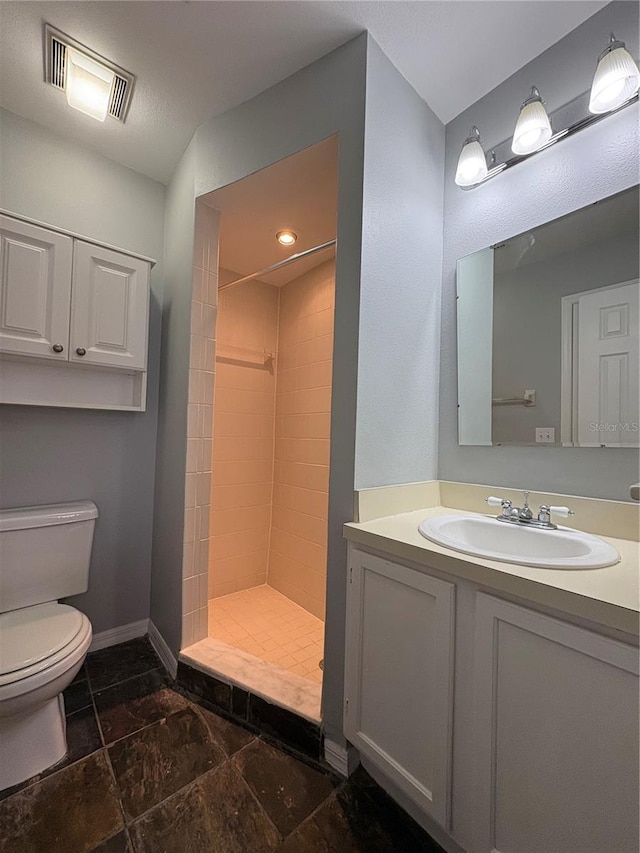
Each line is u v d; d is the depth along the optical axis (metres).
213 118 1.60
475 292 1.48
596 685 0.68
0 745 1.10
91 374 1.78
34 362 1.60
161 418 1.95
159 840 0.98
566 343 1.25
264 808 1.07
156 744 1.27
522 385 1.34
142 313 1.74
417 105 1.47
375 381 1.27
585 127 1.20
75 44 1.28
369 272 1.24
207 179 1.61
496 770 0.81
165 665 1.71
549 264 1.29
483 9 1.17
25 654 1.10
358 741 1.10
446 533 1.20
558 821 0.72
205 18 1.19
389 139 1.32
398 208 1.36
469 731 0.87
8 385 1.58
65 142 1.73
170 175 1.97
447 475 1.54
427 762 0.94
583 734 0.70
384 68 1.30
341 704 1.19
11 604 1.44
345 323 1.24
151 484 2.01
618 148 1.16
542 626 0.75
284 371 2.61
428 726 0.94
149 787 1.12
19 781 1.12
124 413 1.92
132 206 1.93
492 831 0.81
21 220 1.44
